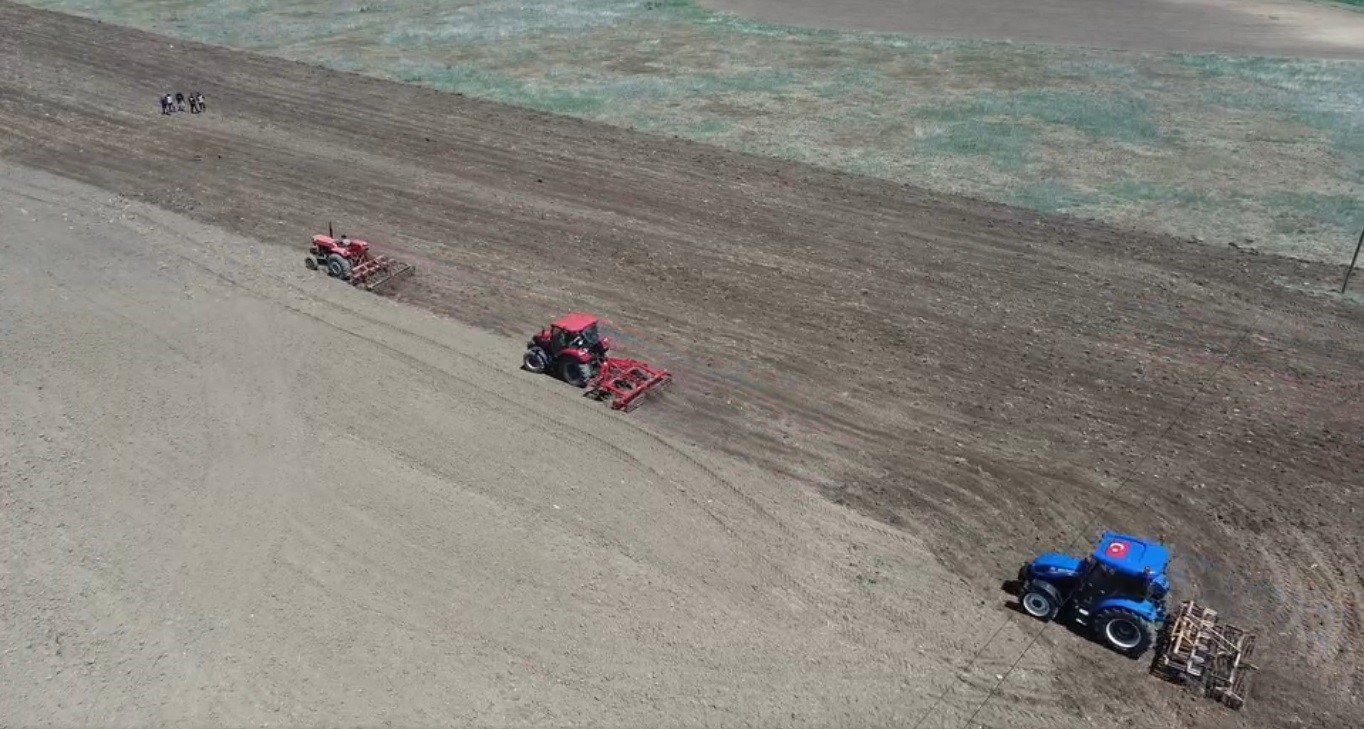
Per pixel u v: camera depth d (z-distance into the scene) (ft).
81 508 64.80
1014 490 66.90
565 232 107.96
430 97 156.46
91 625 55.88
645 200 116.37
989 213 112.06
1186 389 78.23
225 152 131.44
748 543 61.87
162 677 52.60
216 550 61.31
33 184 118.52
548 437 72.13
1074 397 77.41
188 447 70.79
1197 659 51.55
